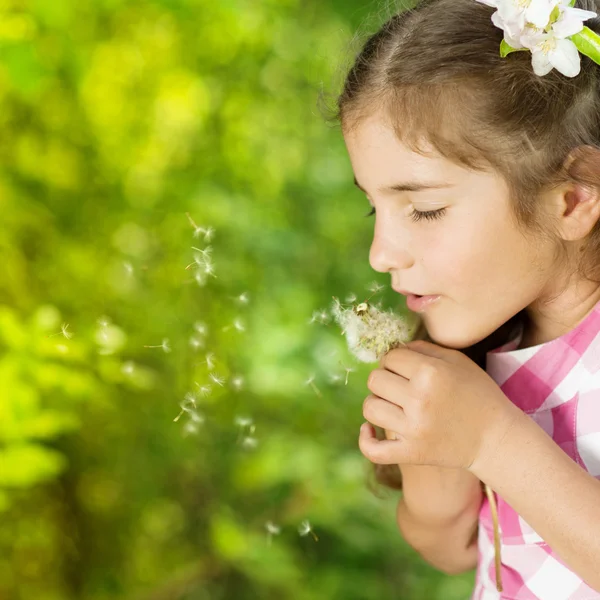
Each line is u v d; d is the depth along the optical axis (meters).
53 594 2.17
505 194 1.54
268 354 2.34
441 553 1.70
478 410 1.56
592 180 1.56
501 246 1.55
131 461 2.23
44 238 2.13
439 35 1.55
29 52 2.02
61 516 2.16
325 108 1.68
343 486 2.41
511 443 1.55
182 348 2.21
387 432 1.63
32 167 2.13
